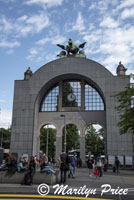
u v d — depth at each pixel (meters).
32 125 34.41
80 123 34.94
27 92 36.22
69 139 57.75
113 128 32.19
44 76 36.53
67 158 13.98
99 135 69.69
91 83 36.53
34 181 12.92
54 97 37.59
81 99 36.28
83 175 19.75
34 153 34.16
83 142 33.97
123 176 19.48
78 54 39.31
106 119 32.78
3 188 11.42
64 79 37.81
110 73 34.66
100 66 35.25
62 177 13.63
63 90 37.47
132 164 29.52
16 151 33.56
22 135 34.16
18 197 9.09
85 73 35.41
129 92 23.94
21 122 34.81
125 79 33.91
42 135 69.69
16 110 35.56
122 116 24.03
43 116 36.50
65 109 36.34
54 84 38.31
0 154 22.27
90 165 18.81
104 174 21.53
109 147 31.50
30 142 33.66
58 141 34.75
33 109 35.19
